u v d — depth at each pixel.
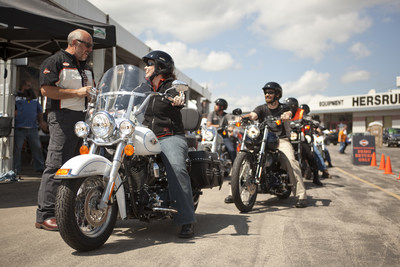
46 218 3.58
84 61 3.91
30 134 7.90
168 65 3.56
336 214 4.46
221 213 4.52
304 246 3.10
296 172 4.94
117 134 2.97
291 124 6.19
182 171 3.36
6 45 6.91
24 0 5.59
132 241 3.21
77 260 2.68
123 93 3.26
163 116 3.52
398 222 4.03
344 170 10.66
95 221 2.89
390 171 9.67
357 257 2.82
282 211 4.66
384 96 42.75
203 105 22.08
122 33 10.91
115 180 2.98
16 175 7.52
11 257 2.74
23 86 8.05
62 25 5.31
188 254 2.85
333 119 47.84
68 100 3.66
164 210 3.16
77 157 2.84
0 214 4.24
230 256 2.81
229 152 8.25
